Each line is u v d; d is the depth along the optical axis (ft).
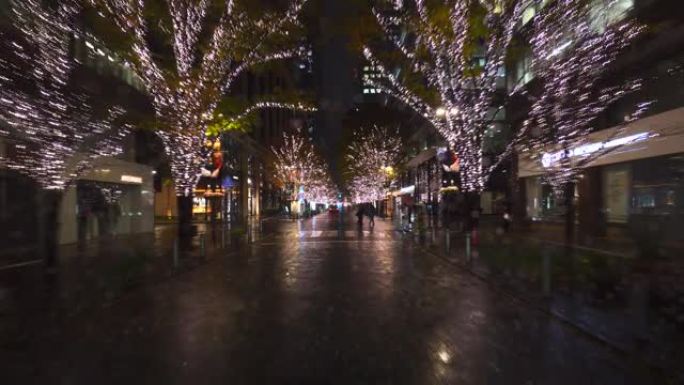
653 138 74.08
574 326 31.12
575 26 59.11
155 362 24.70
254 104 71.31
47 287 44.19
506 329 31.07
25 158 49.37
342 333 30.12
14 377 22.65
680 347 25.73
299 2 57.21
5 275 52.01
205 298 42.06
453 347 27.12
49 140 48.73
